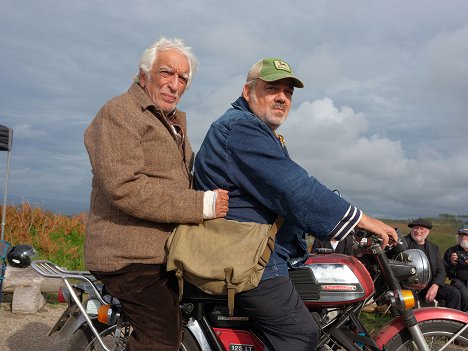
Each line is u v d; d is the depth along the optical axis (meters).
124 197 2.48
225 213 2.62
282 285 2.65
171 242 2.61
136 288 2.62
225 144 2.67
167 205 2.54
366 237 2.98
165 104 2.84
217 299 2.75
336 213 2.56
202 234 2.58
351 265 2.94
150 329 2.59
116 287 2.63
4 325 5.22
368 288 2.89
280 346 2.66
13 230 9.26
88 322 2.73
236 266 2.49
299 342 2.65
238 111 2.83
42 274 2.76
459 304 6.52
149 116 2.69
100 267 2.62
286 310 2.64
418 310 3.09
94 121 2.65
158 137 2.66
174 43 2.86
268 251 2.58
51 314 5.73
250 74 2.94
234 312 2.82
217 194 2.59
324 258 3.00
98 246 2.65
